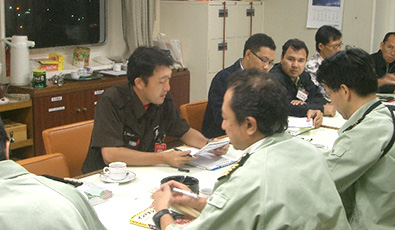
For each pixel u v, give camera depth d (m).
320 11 5.33
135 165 2.28
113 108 2.33
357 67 1.72
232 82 1.37
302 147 1.37
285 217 1.23
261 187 1.26
